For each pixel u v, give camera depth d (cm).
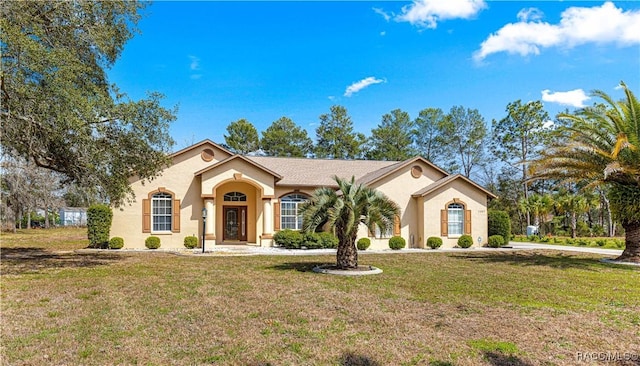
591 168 1641
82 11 1508
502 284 1144
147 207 2259
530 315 795
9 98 1255
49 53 1245
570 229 3794
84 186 1617
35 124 1327
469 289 1066
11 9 1294
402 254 2038
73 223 6241
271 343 624
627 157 1575
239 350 593
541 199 3688
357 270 1364
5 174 3192
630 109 1573
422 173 2505
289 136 4956
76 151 1477
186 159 2327
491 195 2512
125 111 1427
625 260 1661
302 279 1216
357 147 4866
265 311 822
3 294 990
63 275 1291
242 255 1914
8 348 600
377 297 959
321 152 4909
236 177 2297
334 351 588
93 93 1436
